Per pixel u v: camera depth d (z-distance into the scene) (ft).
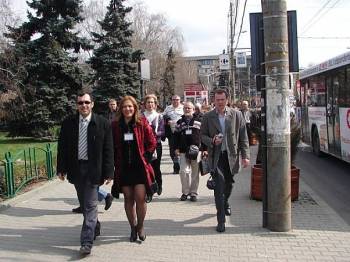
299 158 50.62
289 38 21.35
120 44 85.92
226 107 22.41
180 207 26.96
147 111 30.01
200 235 21.27
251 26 21.72
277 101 21.03
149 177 20.35
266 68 21.18
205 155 22.82
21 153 36.29
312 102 52.60
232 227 22.39
